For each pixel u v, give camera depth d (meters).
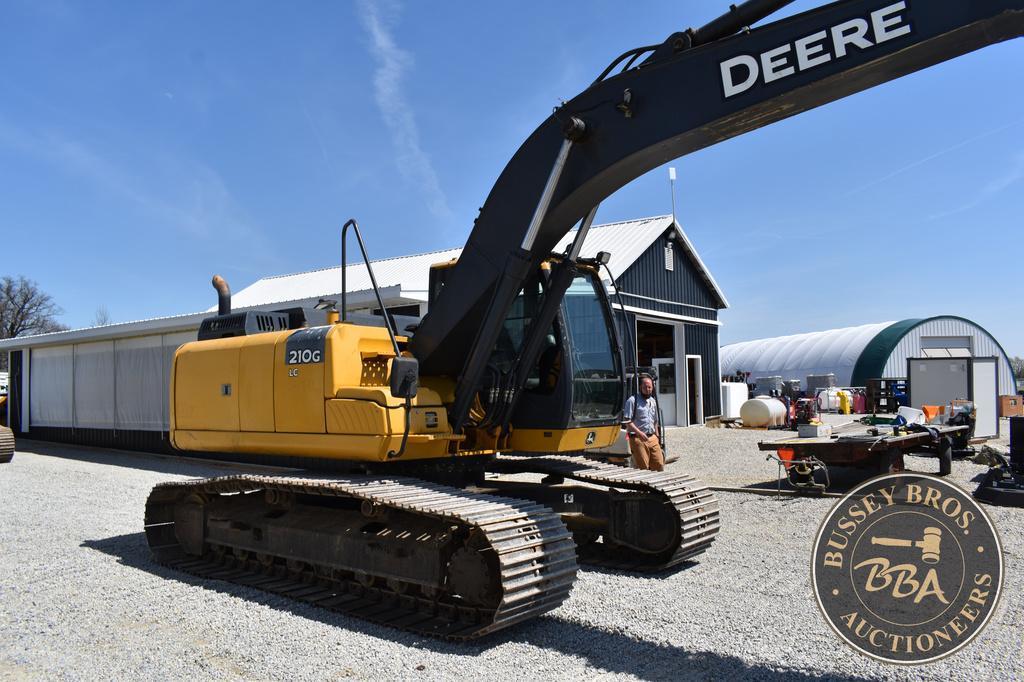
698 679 4.13
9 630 5.09
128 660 4.50
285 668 4.32
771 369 42.00
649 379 9.02
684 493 6.55
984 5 3.46
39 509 10.01
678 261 22.19
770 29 4.08
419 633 4.91
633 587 6.00
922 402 18.19
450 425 5.98
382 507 5.46
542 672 4.25
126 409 18.25
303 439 6.11
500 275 5.39
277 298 21.14
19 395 22.52
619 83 4.67
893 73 3.87
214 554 7.02
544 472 7.09
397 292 12.62
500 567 4.54
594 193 4.98
